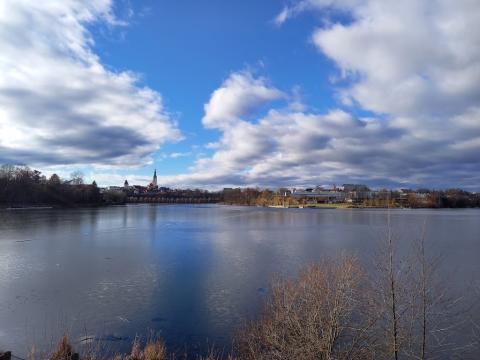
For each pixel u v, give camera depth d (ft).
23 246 161.68
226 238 194.80
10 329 65.82
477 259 126.72
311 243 172.86
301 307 49.70
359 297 49.29
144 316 71.92
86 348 58.29
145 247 160.04
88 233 215.51
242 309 75.05
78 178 650.02
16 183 485.56
